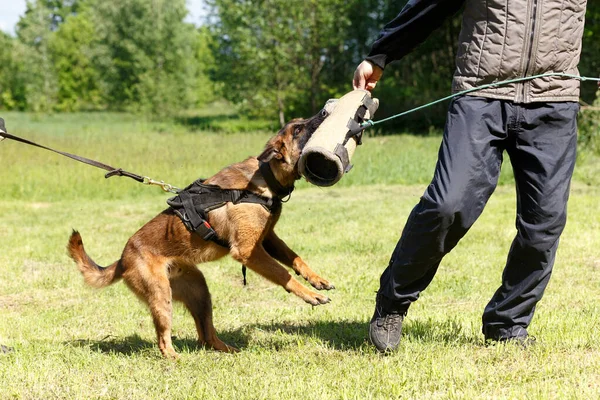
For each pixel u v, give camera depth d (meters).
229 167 4.44
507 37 3.40
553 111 3.49
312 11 32.19
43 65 55.88
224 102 67.25
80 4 71.44
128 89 51.69
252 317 5.46
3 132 4.26
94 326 5.39
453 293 5.91
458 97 3.57
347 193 13.62
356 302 5.77
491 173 3.55
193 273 4.60
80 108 59.31
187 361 4.21
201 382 3.70
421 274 3.72
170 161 16.27
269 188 4.26
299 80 32.84
